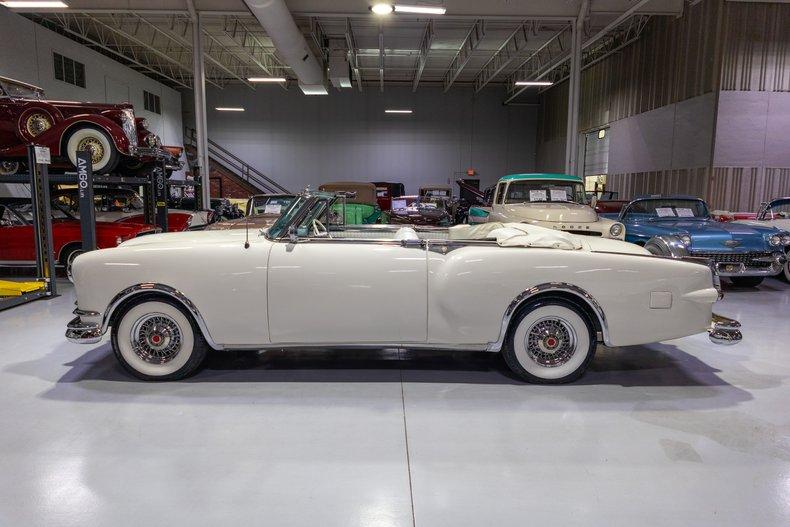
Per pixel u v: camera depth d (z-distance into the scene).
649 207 8.23
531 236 3.62
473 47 17.36
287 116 26.03
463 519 2.10
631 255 3.47
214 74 24.09
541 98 26.47
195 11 12.99
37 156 6.36
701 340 4.80
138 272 3.42
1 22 13.29
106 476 2.41
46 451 2.64
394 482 2.36
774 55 13.17
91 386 3.54
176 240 3.77
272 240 3.53
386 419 3.03
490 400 3.31
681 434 2.87
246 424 2.96
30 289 6.31
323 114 26.11
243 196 25.19
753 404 3.29
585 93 22.11
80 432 2.86
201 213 9.68
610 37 18.80
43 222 6.53
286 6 12.73
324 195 3.86
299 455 2.61
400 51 20.02
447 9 13.01
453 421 3.00
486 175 26.84
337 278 3.42
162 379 3.63
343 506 2.18
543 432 2.87
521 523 2.07
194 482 2.36
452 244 3.54
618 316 3.41
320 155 26.31
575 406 3.23
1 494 2.27
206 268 3.42
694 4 14.15
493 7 13.05
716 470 2.49
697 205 8.23
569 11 13.20
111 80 18.88
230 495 2.26
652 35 16.47
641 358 4.23
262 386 3.55
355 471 2.46
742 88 13.26
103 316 3.46
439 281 3.41
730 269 6.67
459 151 26.62
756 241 6.71
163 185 8.86
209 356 4.21
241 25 16.80
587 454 2.63
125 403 3.25
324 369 3.91
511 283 3.39
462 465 2.52
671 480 2.40
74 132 7.46
